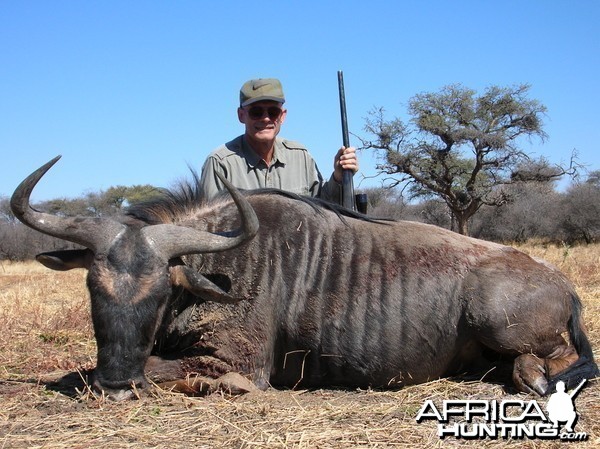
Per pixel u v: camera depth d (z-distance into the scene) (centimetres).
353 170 658
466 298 528
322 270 537
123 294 450
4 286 1581
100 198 3384
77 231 469
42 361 623
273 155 701
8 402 473
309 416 441
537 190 4681
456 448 392
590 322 750
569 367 508
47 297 1187
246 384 497
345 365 532
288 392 521
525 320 520
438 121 4209
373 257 541
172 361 505
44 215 476
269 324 522
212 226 542
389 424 429
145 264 461
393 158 4331
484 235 4909
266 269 526
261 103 668
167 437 401
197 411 447
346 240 548
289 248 536
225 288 520
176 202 552
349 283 534
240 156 690
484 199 4356
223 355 509
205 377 503
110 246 462
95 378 460
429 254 544
